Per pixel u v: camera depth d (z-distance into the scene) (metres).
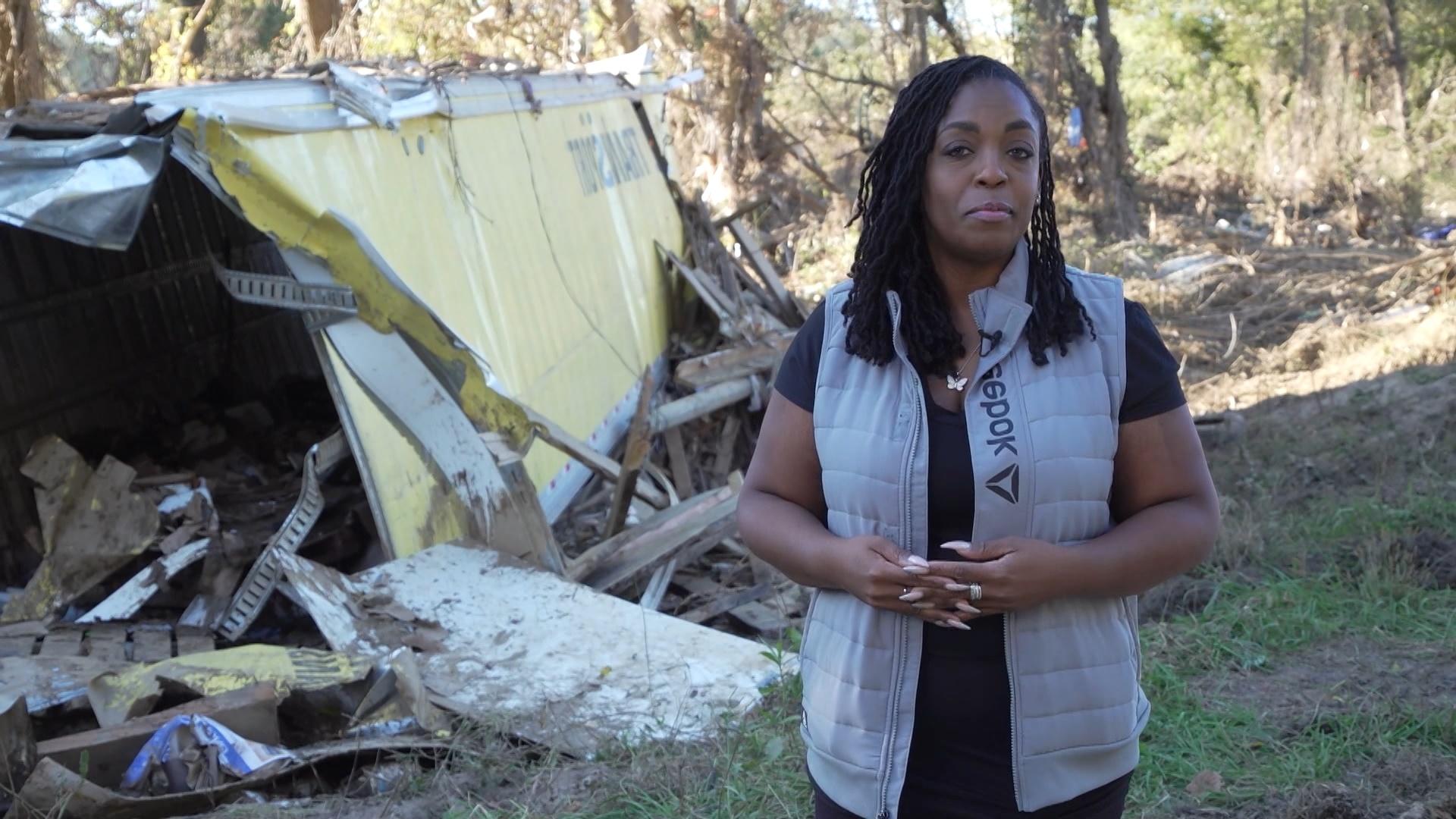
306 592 5.52
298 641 5.78
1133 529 2.03
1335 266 16.94
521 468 6.34
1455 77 26.50
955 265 2.08
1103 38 21.39
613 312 10.77
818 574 2.11
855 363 2.14
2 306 6.82
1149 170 30.95
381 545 6.28
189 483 6.50
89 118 5.66
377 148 7.04
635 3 19.55
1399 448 8.23
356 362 6.04
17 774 4.15
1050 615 2.05
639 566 6.51
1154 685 4.91
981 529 2.03
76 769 4.29
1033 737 2.06
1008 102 2.00
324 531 6.44
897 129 2.07
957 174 2.00
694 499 7.45
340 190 6.41
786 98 23.84
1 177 5.20
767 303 13.66
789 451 2.25
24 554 6.57
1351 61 24.08
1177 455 2.07
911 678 2.10
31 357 7.04
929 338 2.05
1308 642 5.44
